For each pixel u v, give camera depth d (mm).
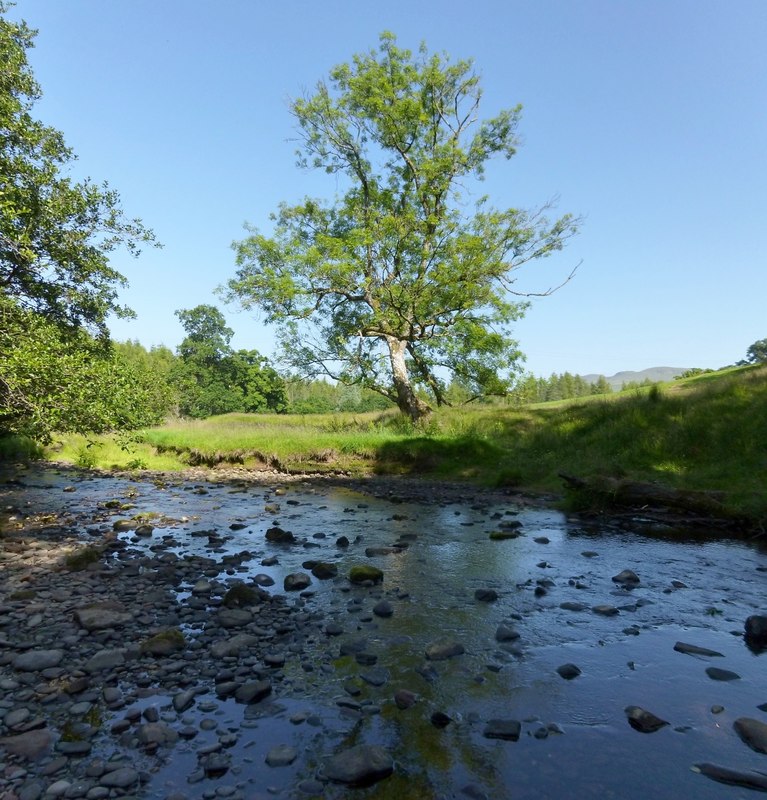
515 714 4000
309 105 30219
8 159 15508
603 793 3143
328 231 31125
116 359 14461
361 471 20422
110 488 16344
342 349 29297
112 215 17391
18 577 7203
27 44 18984
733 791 3174
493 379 28203
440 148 29516
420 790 3164
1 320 11781
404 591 6898
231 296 28109
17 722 3816
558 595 6750
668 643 5301
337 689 4375
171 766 3365
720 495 11164
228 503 13938
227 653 4988
